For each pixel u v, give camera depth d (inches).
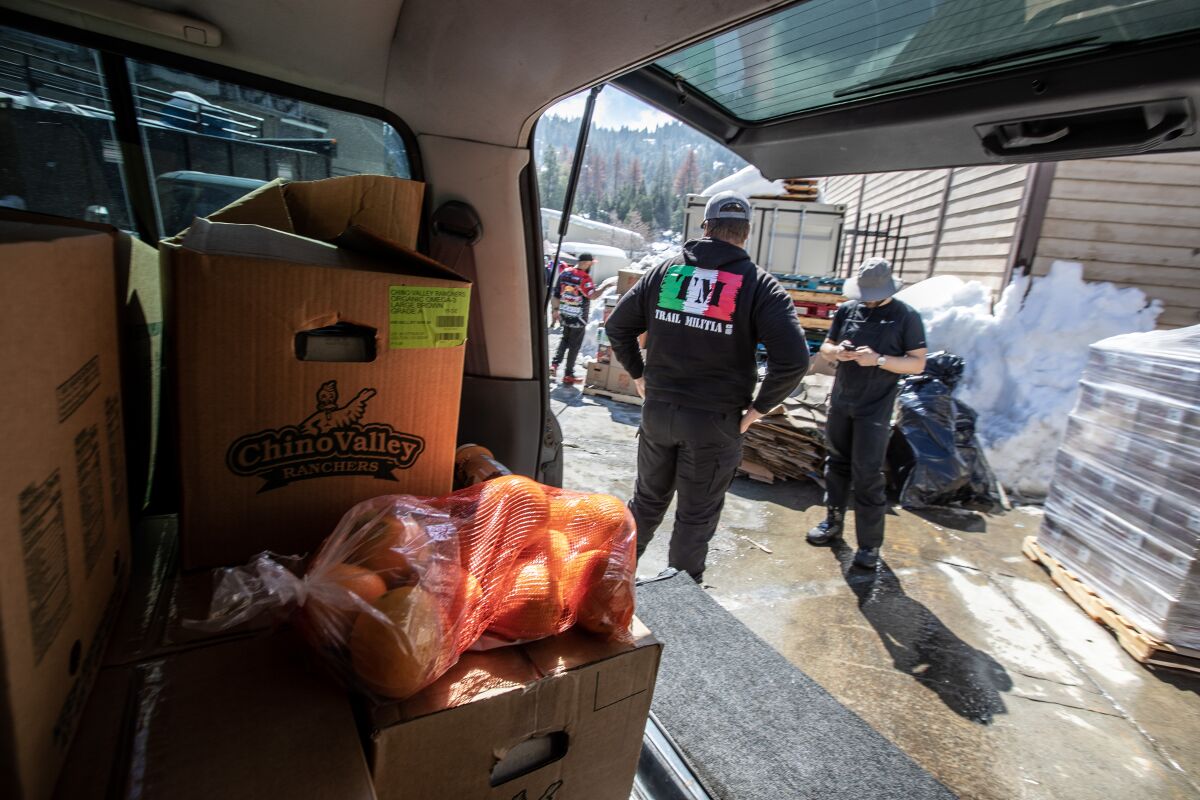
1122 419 126.6
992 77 52.1
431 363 41.1
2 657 18.7
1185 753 95.3
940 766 90.9
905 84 57.0
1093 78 46.8
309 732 27.0
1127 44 44.8
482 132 61.5
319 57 55.9
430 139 62.6
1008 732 97.9
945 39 49.8
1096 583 130.8
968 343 240.2
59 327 24.0
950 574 144.3
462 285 40.8
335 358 38.5
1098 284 230.7
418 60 54.9
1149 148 48.9
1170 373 115.0
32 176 51.9
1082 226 232.8
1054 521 146.0
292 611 31.2
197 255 32.4
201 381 34.1
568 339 297.7
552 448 84.3
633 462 203.9
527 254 70.4
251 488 37.1
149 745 25.3
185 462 34.9
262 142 59.4
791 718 64.2
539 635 34.5
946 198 305.7
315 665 30.5
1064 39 46.5
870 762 59.2
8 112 49.8
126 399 37.0
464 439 73.0
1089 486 135.1
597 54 45.7
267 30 52.2
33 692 20.7
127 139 54.6
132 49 51.0
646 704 37.5
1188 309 223.3
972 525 170.6
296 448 38.0
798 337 95.5
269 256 35.1
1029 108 50.6
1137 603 119.7
